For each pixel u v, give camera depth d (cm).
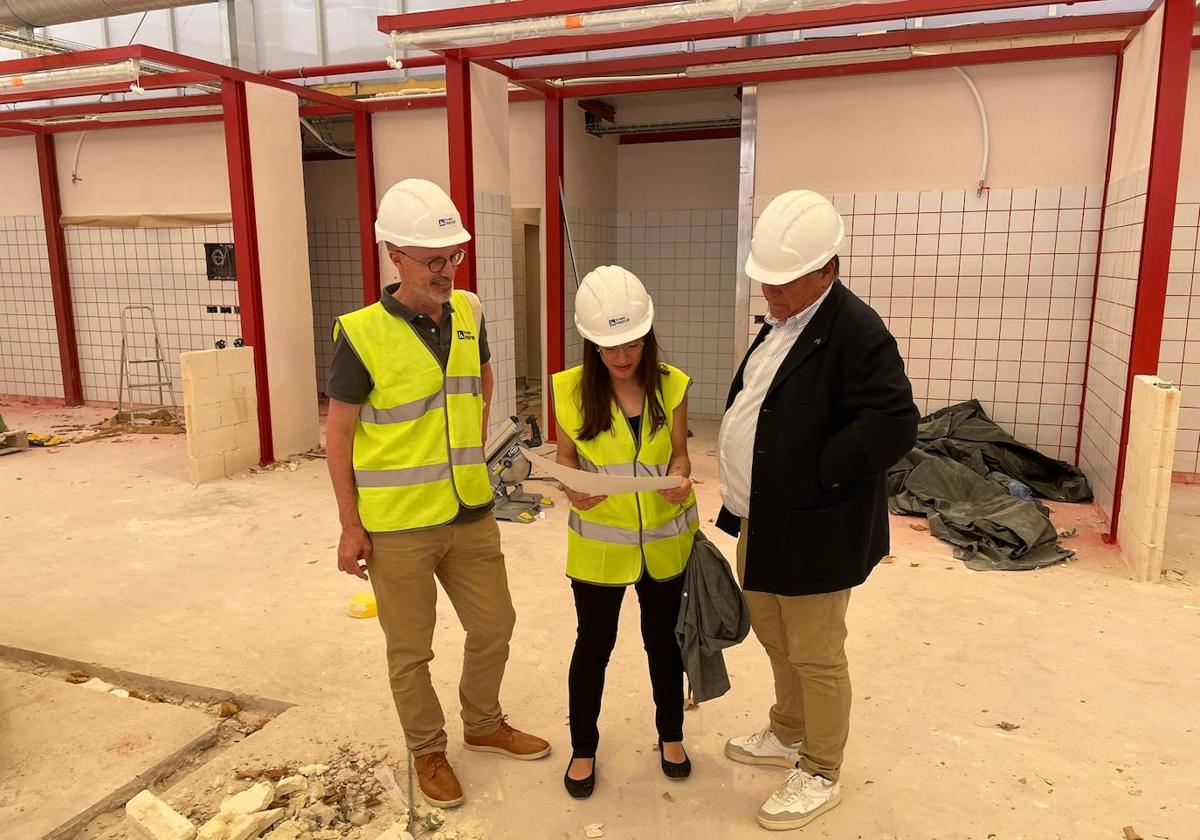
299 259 650
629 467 222
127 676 308
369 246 734
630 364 212
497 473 249
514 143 689
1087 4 538
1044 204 552
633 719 275
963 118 560
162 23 739
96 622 353
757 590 208
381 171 729
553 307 686
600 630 227
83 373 874
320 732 268
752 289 629
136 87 512
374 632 343
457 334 228
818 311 198
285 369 642
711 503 520
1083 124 536
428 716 232
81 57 517
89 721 270
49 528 478
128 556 433
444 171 708
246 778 244
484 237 555
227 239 779
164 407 822
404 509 217
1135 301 421
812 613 207
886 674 303
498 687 252
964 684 296
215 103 678
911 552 432
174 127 779
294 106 634
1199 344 542
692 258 796
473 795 236
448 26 446
